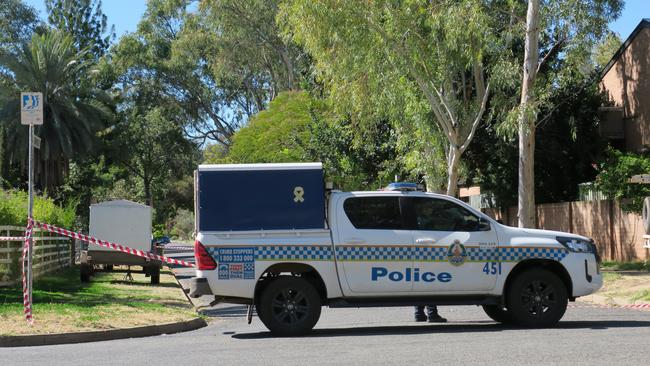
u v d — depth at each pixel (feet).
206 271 37.60
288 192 38.32
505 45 79.41
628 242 82.94
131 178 250.16
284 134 131.75
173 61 198.90
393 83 77.71
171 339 37.93
